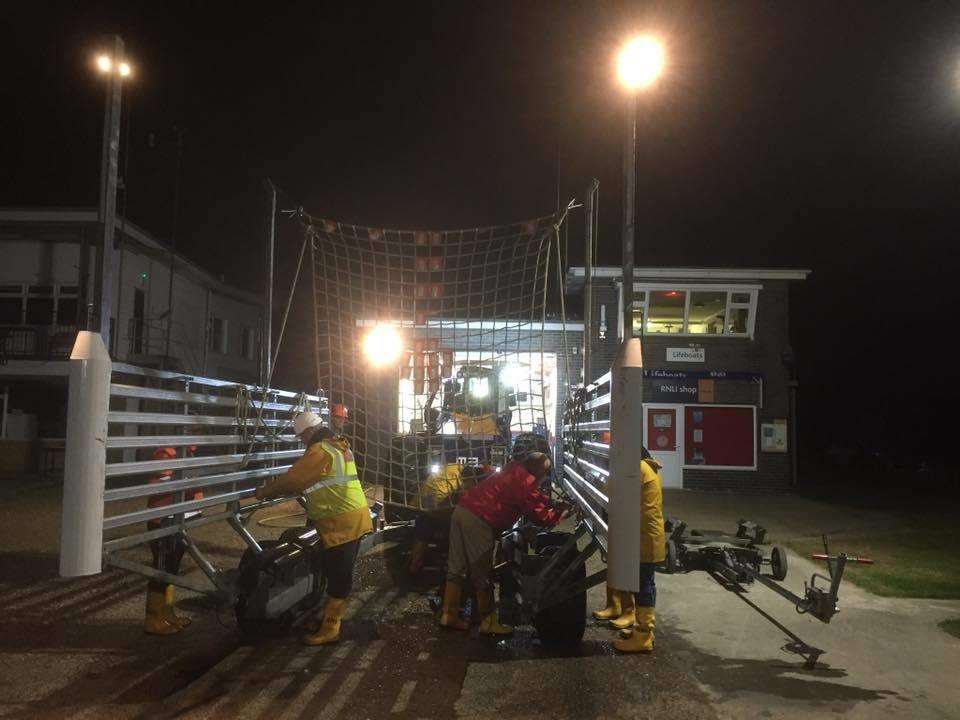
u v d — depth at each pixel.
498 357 8.52
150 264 23.62
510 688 4.91
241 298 30.20
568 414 8.34
